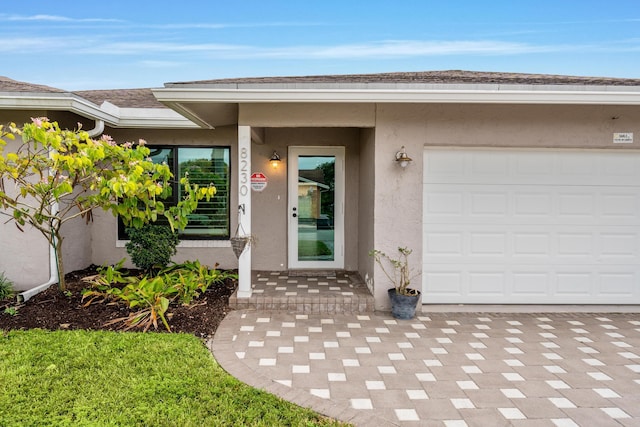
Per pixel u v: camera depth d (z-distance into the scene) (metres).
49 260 6.54
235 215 8.01
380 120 5.81
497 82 5.55
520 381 3.80
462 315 5.79
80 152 4.93
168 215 5.74
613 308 6.13
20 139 6.35
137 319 4.96
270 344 4.59
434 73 8.09
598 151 6.09
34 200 6.43
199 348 4.29
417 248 5.92
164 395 3.31
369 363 4.15
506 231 6.12
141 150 5.44
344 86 5.30
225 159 8.06
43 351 4.08
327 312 5.81
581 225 6.15
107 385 3.44
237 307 5.79
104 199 5.38
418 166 5.86
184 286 5.85
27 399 3.20
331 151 7.88
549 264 6.16
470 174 6.06
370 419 3.12
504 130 5.84
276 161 7.85
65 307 5.44
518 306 6.14
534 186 6.11
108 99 8.49
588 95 5.23
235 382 3.58
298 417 3.08
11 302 5.67
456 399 3.46
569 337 4.96
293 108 5.73
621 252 6.17
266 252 7.97
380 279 5.91
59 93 5.80
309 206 7.96
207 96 5.18
